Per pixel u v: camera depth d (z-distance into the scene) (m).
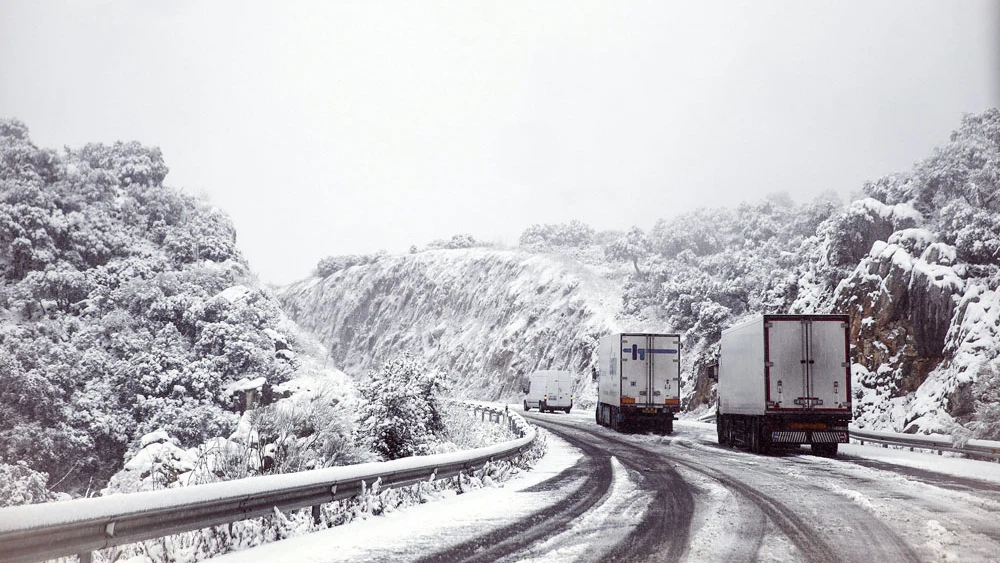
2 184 71.44
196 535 8.78
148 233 80.25
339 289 157.00
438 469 14.43
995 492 15.26
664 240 112.06
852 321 43.97
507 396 98.25
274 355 57.88
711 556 8.79
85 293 64.56
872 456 25.14
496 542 9.59
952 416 34.03
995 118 49.84
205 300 63.50
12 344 48.75
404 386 21.64
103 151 87.94
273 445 14.55
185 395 52.62
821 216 82.50
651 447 28.64
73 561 7.69
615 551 9.05
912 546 9.47
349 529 10.45
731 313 69.25
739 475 18.50
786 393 24.84
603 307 94.19
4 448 41.09
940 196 47.69
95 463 46.00
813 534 10.27
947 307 38.88
